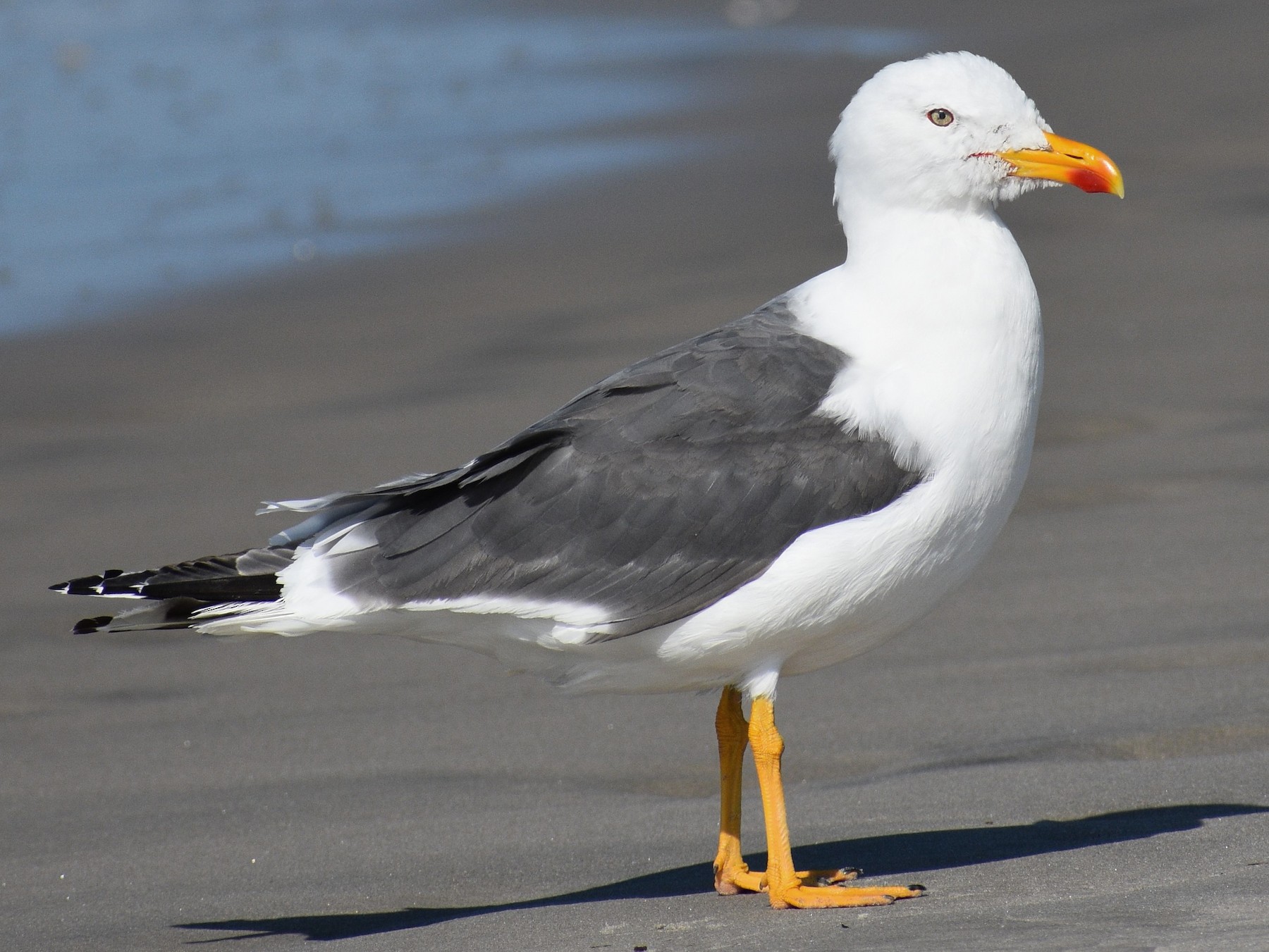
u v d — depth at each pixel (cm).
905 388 901
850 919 820
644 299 2150
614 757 1135
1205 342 1831
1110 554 1373
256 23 4278
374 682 1291
